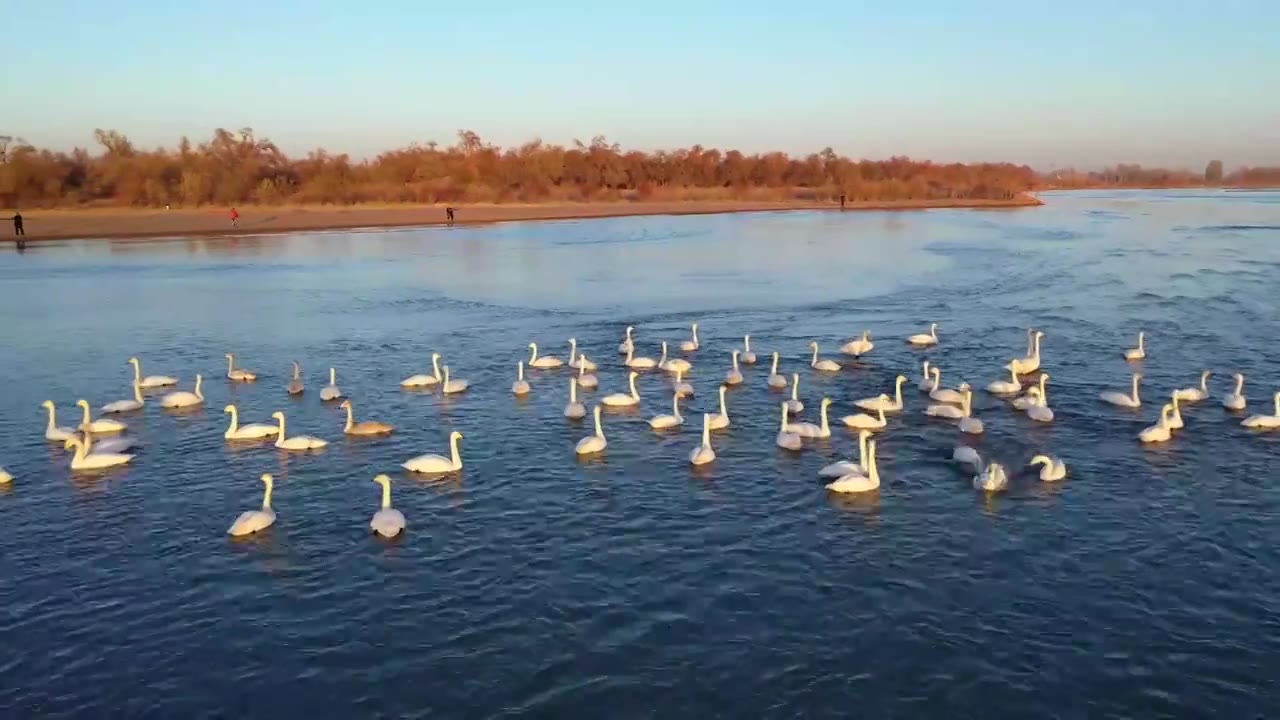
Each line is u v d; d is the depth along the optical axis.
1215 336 48.06
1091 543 24.11
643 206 179.38
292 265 84.50
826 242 104.50
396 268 82.12
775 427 33.94
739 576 22.56
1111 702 17.78
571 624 20.52
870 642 19.77
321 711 17.72
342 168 193.12
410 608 21.25
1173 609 20.94
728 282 72.00
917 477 28.61
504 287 70.06
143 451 31.83
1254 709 17.55
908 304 60.53
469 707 17.80
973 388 38.69
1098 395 37.22
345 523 25.72
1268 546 23.89
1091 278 70.44
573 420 35.09
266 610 21.23
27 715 17.66
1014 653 19.33
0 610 21.33
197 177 161.50
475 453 31.38
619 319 56.62
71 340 50.59
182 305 61.81
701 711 17.62
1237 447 30.98
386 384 41.03
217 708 17.84
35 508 26.97
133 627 20.59
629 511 26.36
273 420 35.53
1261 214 156.38
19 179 157.38
